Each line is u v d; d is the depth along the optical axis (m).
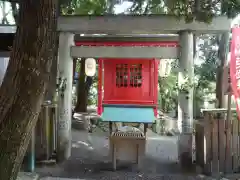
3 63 11.88
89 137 9.71
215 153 5.46
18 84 2.29
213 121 5.47
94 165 6.09
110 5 6.86
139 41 7.00
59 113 6.34
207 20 5.10
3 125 2.28
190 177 5.30
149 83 7.98
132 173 5.56
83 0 7.27
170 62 8.69
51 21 2.38
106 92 8.04
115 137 5.87
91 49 6.27
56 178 5.14
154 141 9.01
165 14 5.82
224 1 4.97
